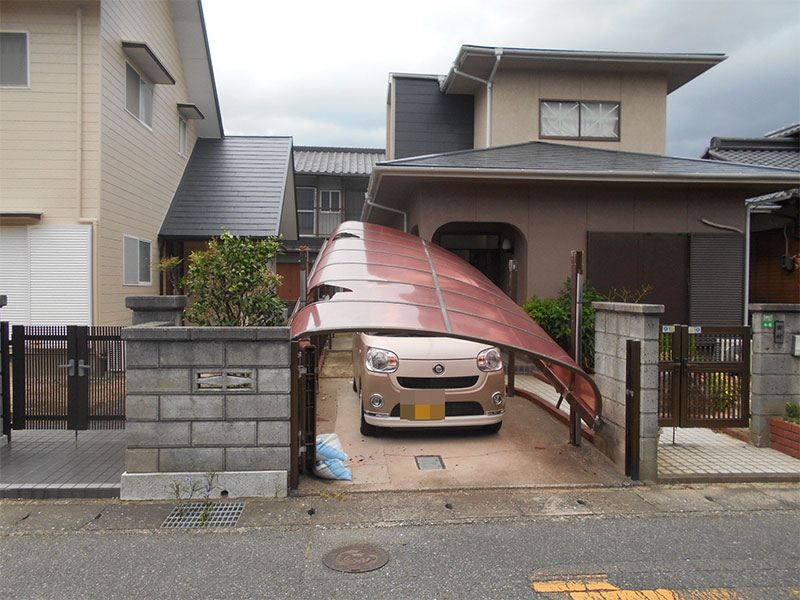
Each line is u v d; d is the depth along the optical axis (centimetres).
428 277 502
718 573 298
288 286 1642
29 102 869
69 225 870
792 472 453
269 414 402
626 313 459
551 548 326
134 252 1020
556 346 466
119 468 441
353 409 653
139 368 396
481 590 280
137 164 1034
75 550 322
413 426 508
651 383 436
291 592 277
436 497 405
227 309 517
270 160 1435
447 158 918
